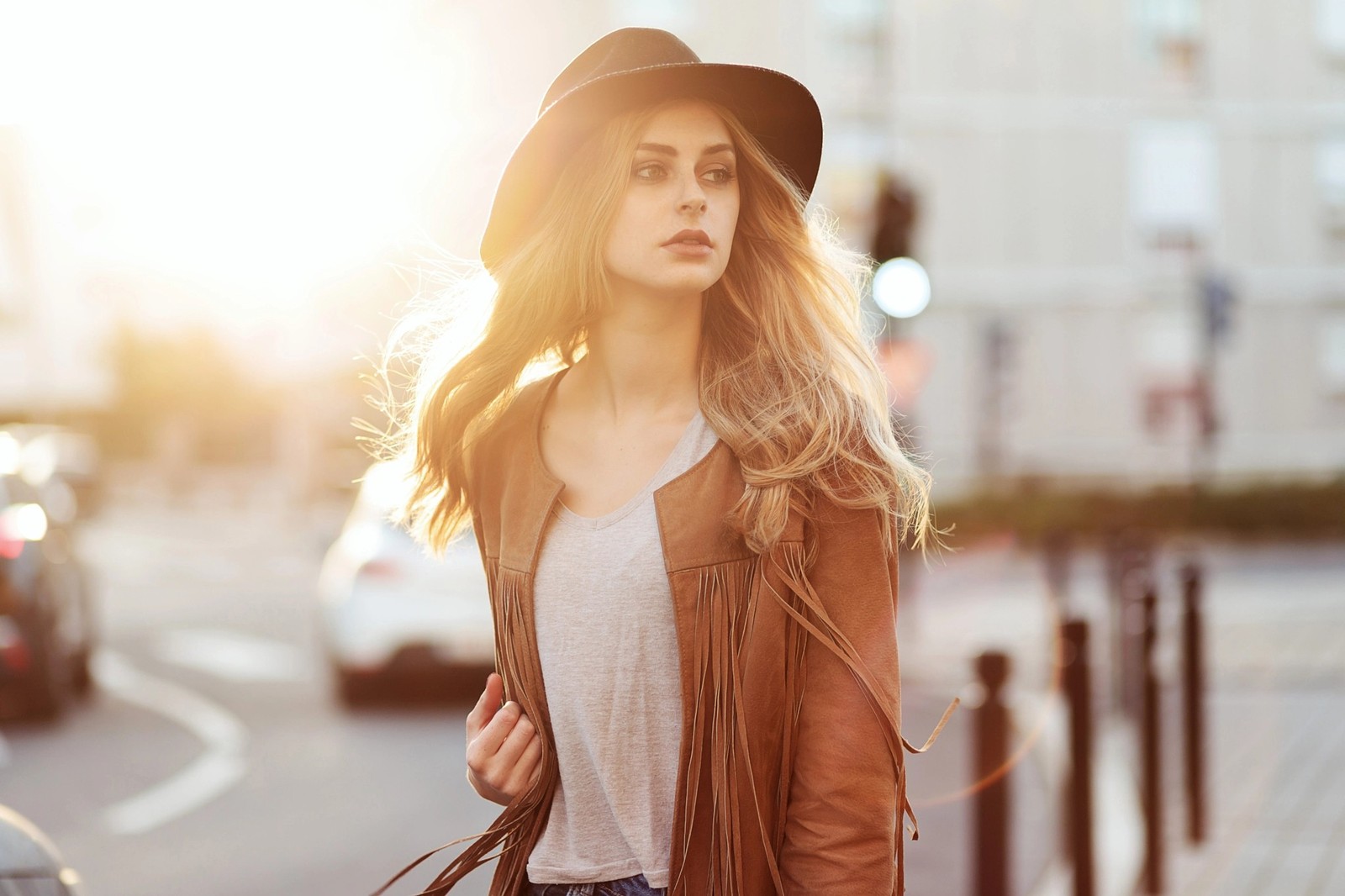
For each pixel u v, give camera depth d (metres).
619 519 1.91
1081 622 4.79
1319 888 5.17
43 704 9.71
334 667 9.97
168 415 48.62
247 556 26.02
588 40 26.28
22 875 2.56
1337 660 11.20
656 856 1.89
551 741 1.96
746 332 2.04
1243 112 32.56
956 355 31.61
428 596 9.59
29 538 9.77
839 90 31.00
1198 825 5.95
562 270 1.99
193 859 6.15
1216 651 11.84
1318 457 32.72
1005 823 4.31
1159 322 32.25
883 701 1.80
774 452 1.84
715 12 30.17
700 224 1.93
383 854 6.15
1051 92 31.88
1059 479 30.44
